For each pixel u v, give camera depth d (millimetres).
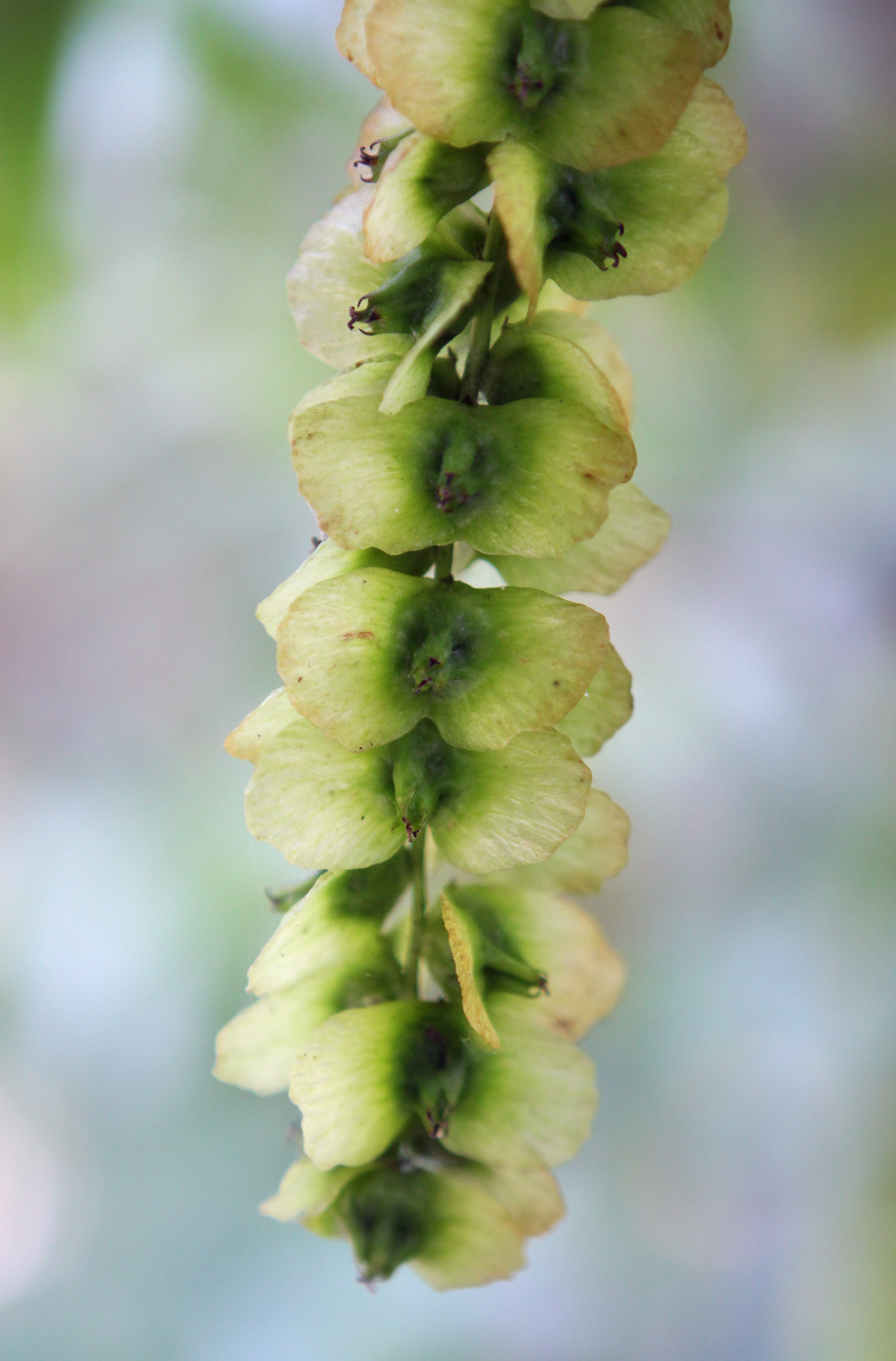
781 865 334
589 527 164
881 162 319
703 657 349
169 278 335
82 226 312
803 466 338
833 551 339
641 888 351
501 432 163
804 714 342
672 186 165
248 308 347
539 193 161
